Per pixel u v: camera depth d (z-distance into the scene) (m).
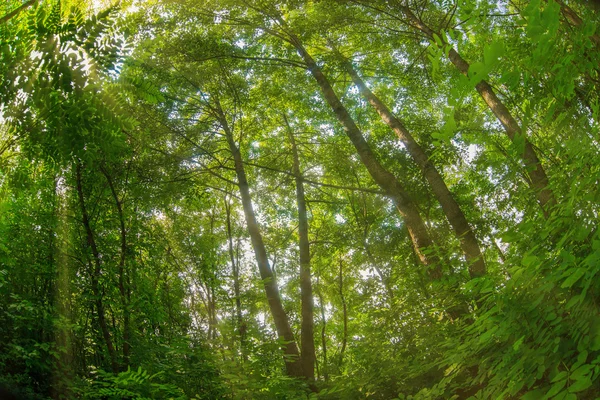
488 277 3.28
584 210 2.59
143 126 11.94
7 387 6.24
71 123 3.22
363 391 7.02
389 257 14.32
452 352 4.20
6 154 3.71
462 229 9.80
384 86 17.69
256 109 16.38
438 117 15.69
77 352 8.45
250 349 7.69
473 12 2.31
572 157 2.70
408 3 11.59
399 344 7.39
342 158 16.41
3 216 7.66
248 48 15.34
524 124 2.78
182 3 12.68
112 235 9.73
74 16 3.19
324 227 17.80
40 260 8.42
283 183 16.64
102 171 9.06
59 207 9.04
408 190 13.91
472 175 12.51
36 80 3.13
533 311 2.87
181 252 15.66
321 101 16.94
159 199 12.72
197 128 14.20
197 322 13.23
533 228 3.03
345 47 16.11
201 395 7.11
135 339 8.27
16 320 7.19
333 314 20.69
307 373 12.85
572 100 2.54
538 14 2.16
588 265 2.38
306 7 13.91
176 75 13.29
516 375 2.85
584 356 2.40
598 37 2.35
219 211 20.88
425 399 4.36
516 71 2.29
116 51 3.26
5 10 3.80
